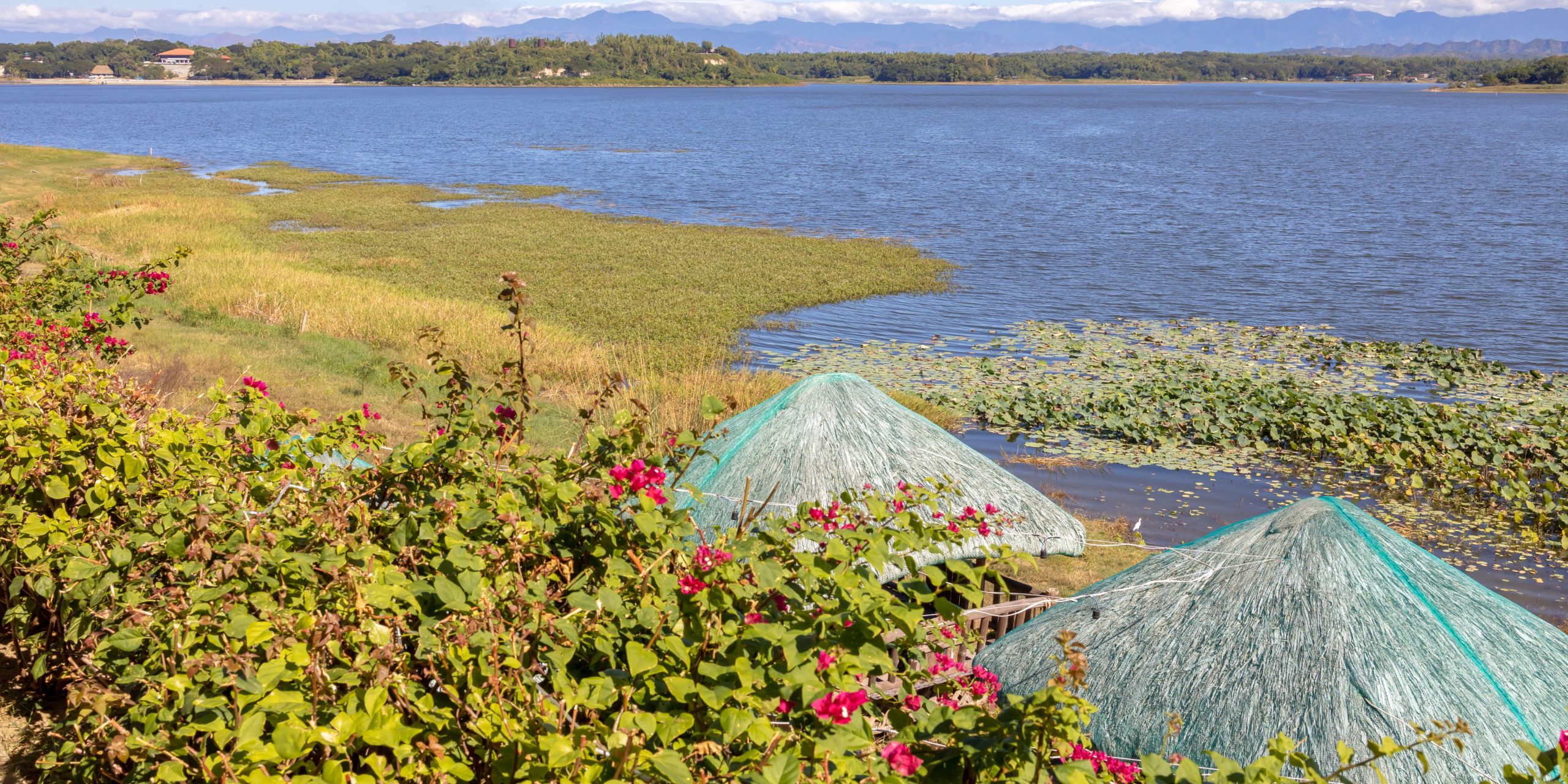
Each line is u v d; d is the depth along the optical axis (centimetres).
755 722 267
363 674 291
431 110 13912
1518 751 470
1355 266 2825
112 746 283
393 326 1755
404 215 3688
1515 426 1440
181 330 1652
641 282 2475
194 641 309
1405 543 562
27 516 420
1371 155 6838
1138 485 1260
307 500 410
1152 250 3105
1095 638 568
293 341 1645
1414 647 502
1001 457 1355
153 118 11444
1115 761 473
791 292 2388
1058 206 4209
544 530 368
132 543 372
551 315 2064
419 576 358
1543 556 1063
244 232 3117
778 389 1503
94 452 452
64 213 3175
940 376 1731
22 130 9175
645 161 6384
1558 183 5022
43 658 402
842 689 289
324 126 10150
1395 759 466
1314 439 1389
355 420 488
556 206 4078
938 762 301
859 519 459
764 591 344
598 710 295
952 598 724
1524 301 2384
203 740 284
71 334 860
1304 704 493
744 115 12700
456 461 412
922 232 3466
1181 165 6166
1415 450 1330
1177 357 1869
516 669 293
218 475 433
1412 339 2038
